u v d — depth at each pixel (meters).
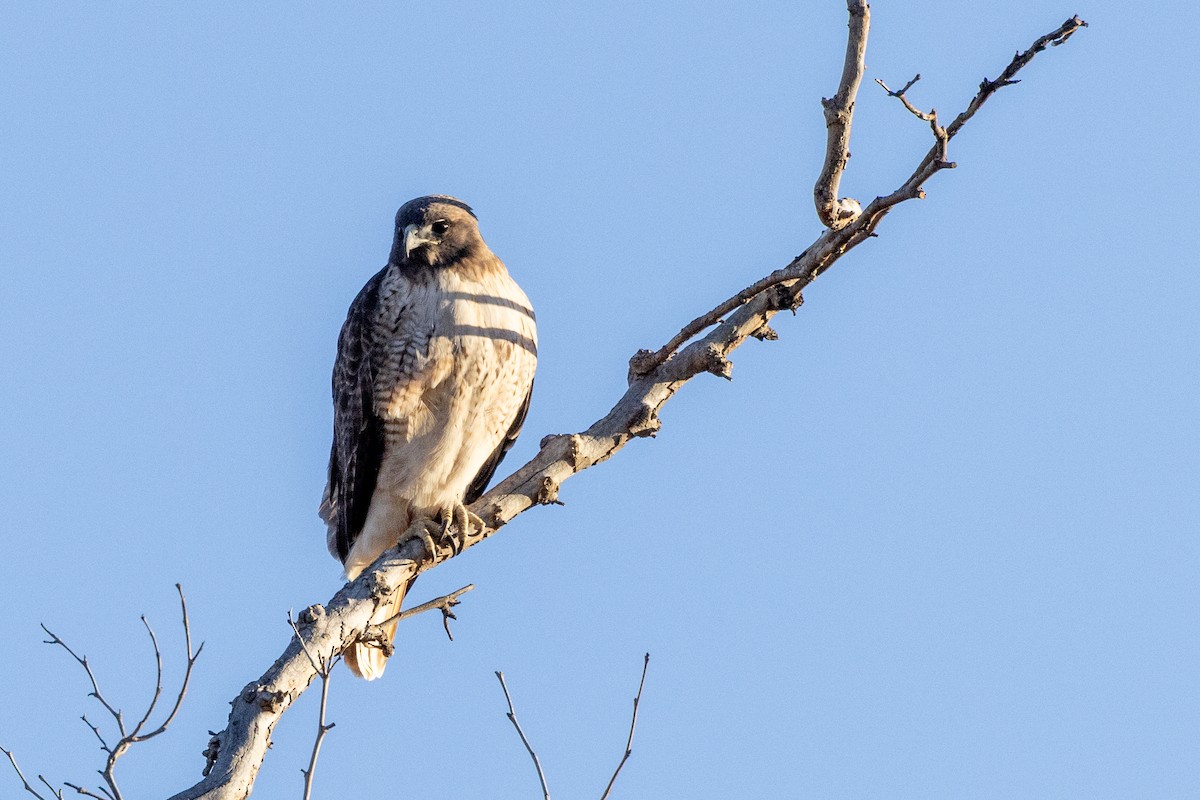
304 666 9.40
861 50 10.04
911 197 9.68
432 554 11.23
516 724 8.06
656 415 11.55
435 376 13.11
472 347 13.11
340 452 13.72
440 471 13.40
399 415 13.24
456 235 13.38
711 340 11.48
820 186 10.49
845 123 10.22
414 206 13.42
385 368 13.20
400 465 13.40
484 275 13.43
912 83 9.03
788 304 11.25
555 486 11.48
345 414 13.51
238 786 8.66
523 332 13.48
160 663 8.23
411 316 13.12
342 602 10.43
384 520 13.64
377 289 13.46
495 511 11.41
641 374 11.71
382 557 11.12
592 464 11.62
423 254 13.33
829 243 10.56
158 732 7.89
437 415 13.26
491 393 13.32
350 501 13.69
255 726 8.98
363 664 12.69
